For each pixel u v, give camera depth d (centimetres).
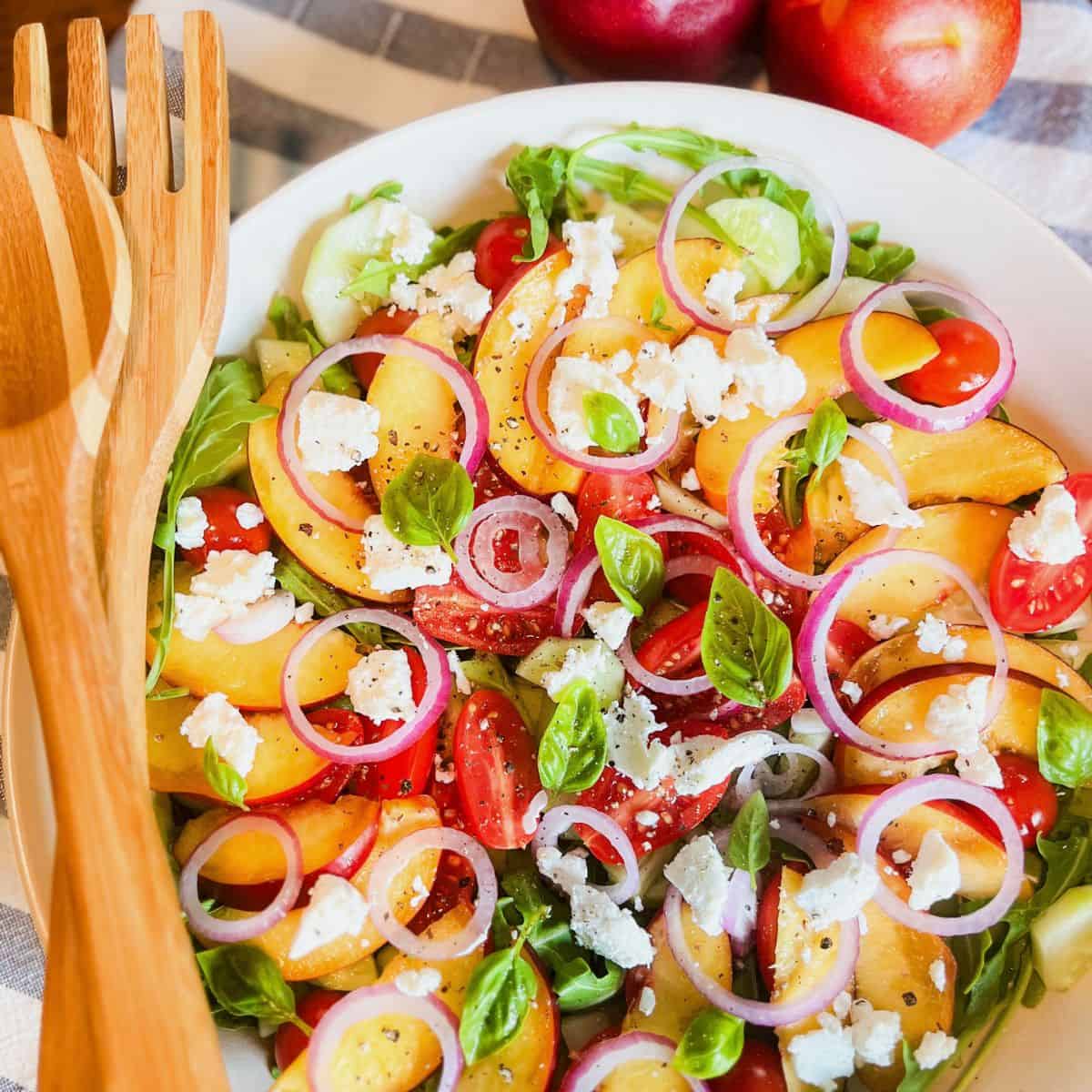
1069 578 42
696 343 42
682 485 44
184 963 38
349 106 49
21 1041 45
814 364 43
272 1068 42
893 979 41
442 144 43
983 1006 42
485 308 43
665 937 41
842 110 46
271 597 43
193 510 42
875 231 44
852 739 42
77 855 38
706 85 44
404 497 41
